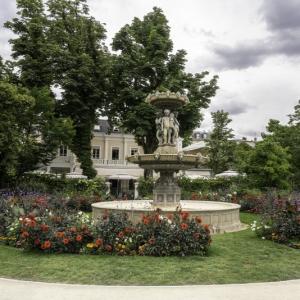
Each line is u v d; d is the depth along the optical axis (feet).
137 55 107.14
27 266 25.17
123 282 21.75
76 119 104.47
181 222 30.19
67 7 108.27
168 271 24.09
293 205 37.93
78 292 19.76
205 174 168.45
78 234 29.48
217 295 19.34
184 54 111.45
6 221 36.60
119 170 165.99
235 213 45.65
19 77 97.91
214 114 153.69
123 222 30.48
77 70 101.50
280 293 19.79
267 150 82.28
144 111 99.76
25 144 81.56
